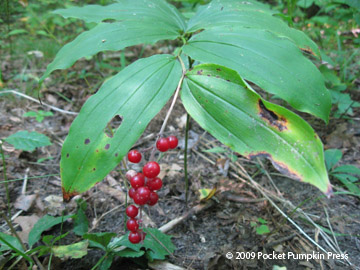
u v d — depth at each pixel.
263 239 0.21
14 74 0.40
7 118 0.32
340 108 0.32
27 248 0.19
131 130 0.14
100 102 0.14
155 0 0.21
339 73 0.40
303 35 0.18
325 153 0.27
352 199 0.24
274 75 0.15
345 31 0.50
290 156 0.13
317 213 0.23
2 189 0.24
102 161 0.13
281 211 0.22
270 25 0.17
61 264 0.19
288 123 0.13
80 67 0.42
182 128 0.32
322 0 0.40
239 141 0.13
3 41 0.48
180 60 0.16
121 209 0.23
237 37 0.16
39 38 0.50
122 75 0.15
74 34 0.51
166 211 0.23
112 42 0.16
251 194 0.24
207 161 0.28
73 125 0.14
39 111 0.31
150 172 0.13
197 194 0.24
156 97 0.14
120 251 0.18
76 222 0.21
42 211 0.22
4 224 0.21
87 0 0.57
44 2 0.54
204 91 0.14
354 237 0.21
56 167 0.27
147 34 0.17
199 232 0.21
